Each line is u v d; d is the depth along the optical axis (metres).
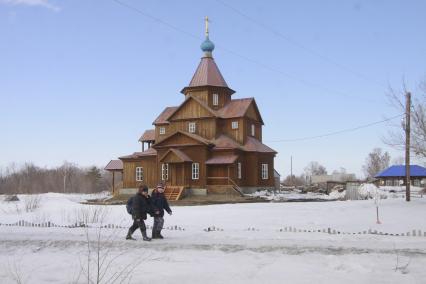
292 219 23.06
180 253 13.96
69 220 24.28
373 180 73.50
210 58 51.81
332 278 10.66
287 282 10.40
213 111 48.12
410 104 32.16
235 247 14.30
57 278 11.37
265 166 49.34
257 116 52.72
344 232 17.59
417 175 66.38
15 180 99.38
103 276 10.55
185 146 45.44
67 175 106.94
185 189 43.94
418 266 11.57
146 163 49.94
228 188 43.62
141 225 16.08
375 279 10.43
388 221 21.67
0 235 17.94
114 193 56.38
